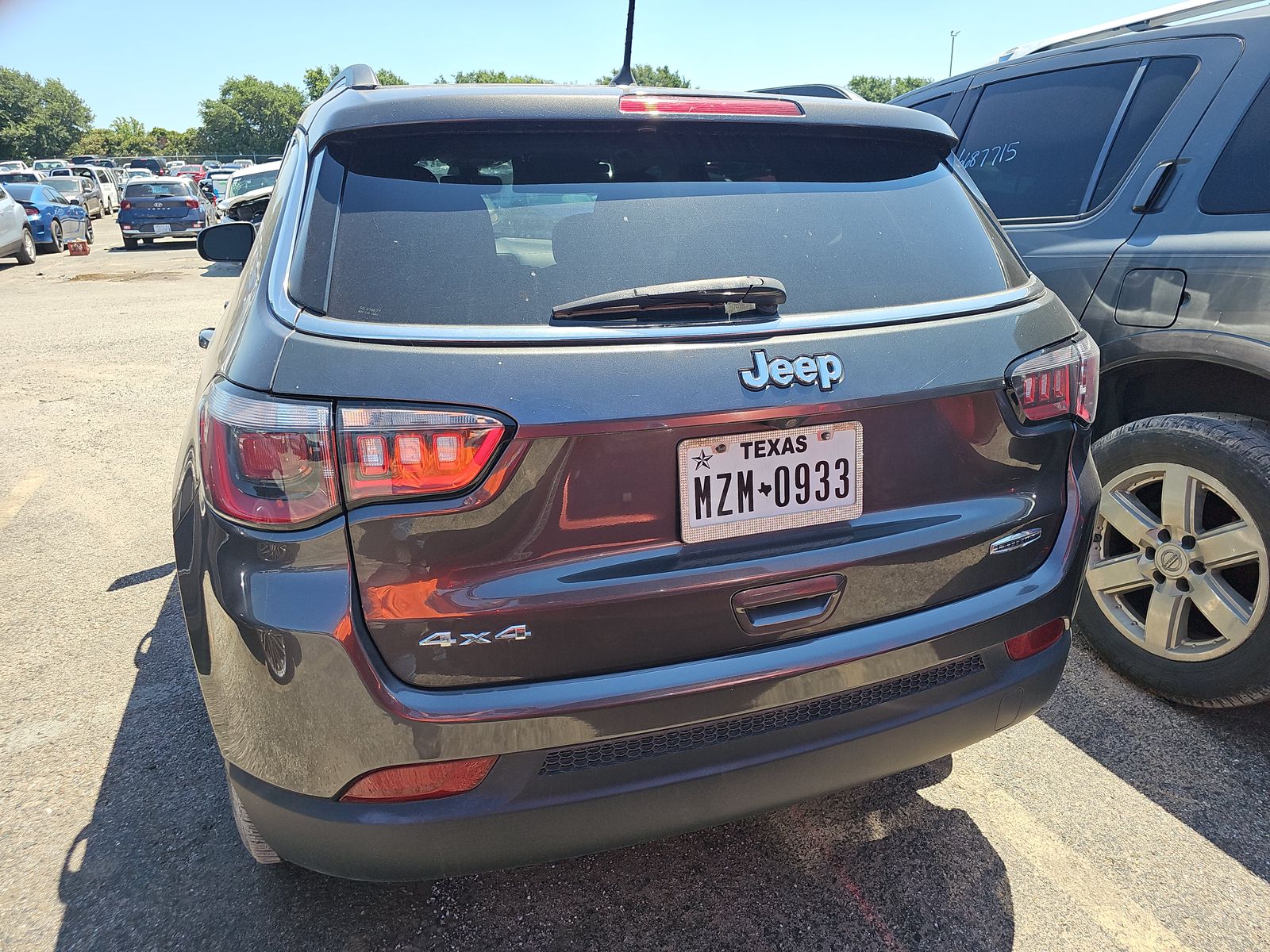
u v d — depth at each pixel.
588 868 2.01
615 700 1.40
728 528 1.47
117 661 2.86
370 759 1.36
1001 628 1.71
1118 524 2.57
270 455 1.31
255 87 87.62
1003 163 3.14
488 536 1.34
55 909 1.85
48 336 8.60
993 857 2.02
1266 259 2.18
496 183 1.58
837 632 1.58
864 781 1.69
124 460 4.93
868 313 1.59
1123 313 2.50
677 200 1.64
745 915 1.87
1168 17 2.79
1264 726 2.47
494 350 1.35
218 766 2.33
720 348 1.44
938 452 1.62
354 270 1.44
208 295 11.82
